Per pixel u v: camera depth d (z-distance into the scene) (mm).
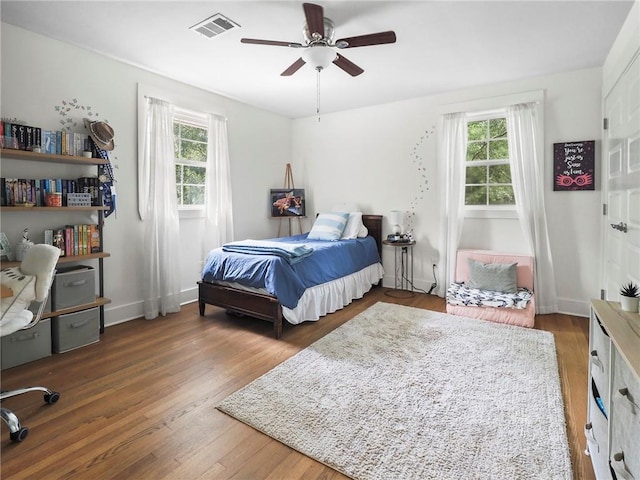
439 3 2244
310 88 3926
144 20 2480
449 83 3750
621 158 2646
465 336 2918
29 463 1510
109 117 3143
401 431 1715
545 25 2523
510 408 1903
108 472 1462
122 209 3289
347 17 2402
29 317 1970
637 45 2236
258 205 4816
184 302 3924
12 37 2549
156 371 2352
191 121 3938
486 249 3953
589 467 1487
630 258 2449
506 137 3867
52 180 2730
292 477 1440
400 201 4496
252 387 2125
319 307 3342
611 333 1201
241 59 3131
